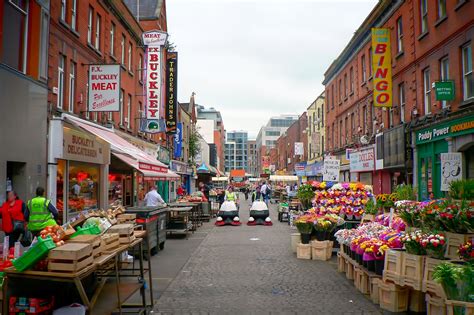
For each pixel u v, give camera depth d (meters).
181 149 38.91
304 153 54.12
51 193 12.60
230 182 79.19
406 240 6.22
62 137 12.96
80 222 6.33
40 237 4.75
